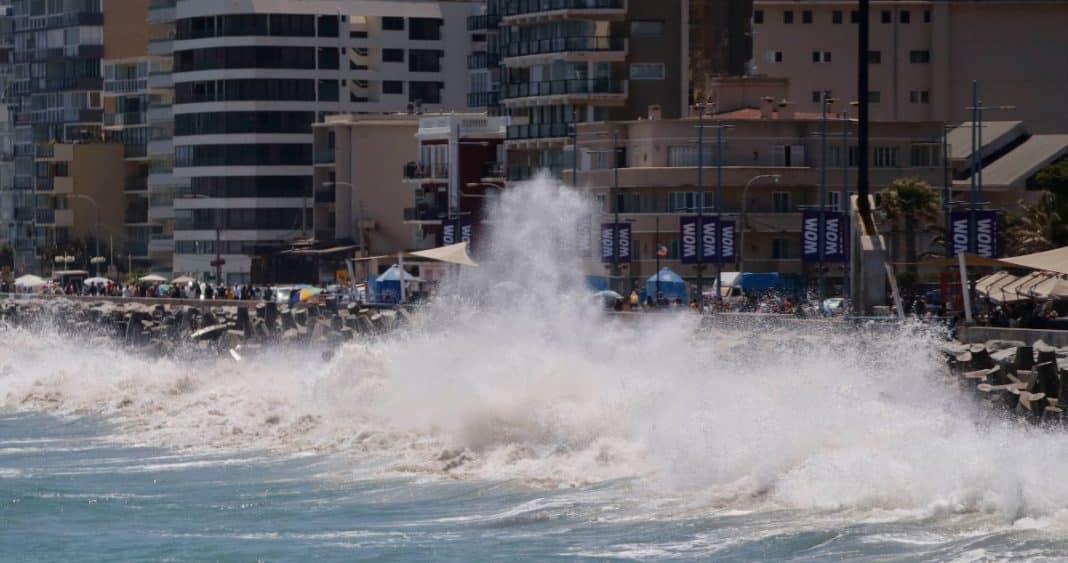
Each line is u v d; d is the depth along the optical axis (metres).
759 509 118.88
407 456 152.12
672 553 109.88
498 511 126.38
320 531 123.81
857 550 106.12
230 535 124.06
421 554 114.44
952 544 105.38
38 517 133.62
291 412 179.88
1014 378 150.50
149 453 167.25
